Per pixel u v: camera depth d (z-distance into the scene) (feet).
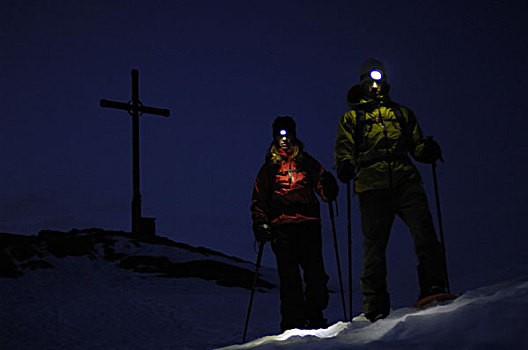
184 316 24.41
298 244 14.19
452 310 7.96
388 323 8.84
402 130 12.28
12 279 37.19
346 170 11.91
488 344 6.17
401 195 11.89
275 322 22.07
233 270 41.11
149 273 40.63
